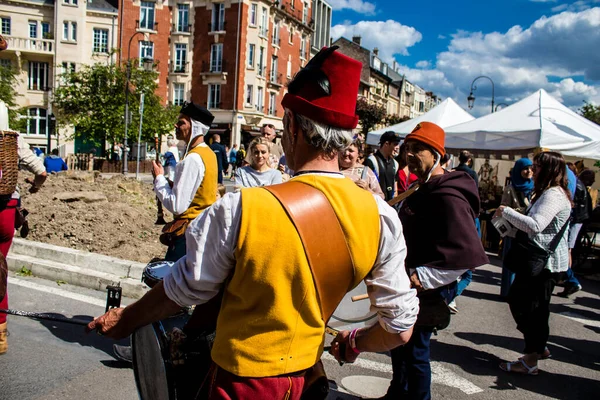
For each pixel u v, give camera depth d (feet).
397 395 9.18
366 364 13.29
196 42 122.31
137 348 6.25
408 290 4.92
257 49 121.29
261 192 4.37
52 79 124.88
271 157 18.98
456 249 8.27
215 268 4.32
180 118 12.07
